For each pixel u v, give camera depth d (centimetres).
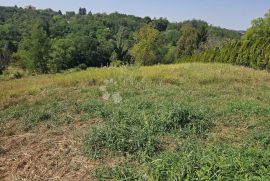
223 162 463
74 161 555
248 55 2162
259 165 476
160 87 1176
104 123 715
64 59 6128
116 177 490
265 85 1312
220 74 1462
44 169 539
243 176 443
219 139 633
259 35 2956
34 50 5550
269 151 533
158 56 5400
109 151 573
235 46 2341
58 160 562
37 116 811
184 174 447
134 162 538
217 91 1125
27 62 5612
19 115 854
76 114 832
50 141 645
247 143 601
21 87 1311
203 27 5859
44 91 1195
